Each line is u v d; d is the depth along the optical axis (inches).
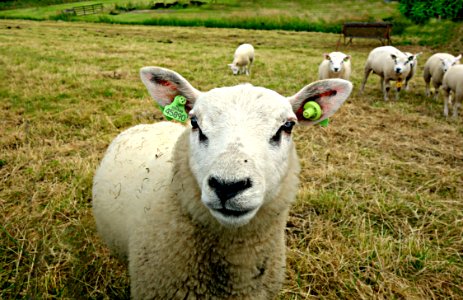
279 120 18.4
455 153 51.6
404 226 34.6
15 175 39.3
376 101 80.7
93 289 26.0
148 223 20.0
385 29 185.8
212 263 18.5
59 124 54.6
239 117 17.6
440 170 46.0
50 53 118.1
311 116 21.9
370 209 36.6
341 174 43.3
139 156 25.3
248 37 215.5
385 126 62.3
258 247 18.8
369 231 33.1
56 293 25.5
